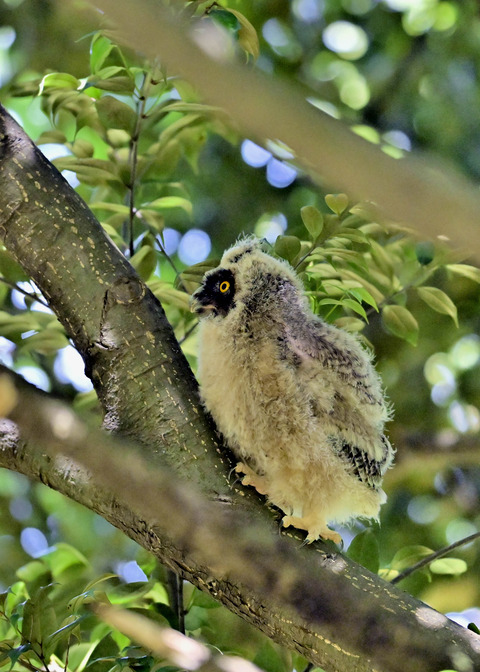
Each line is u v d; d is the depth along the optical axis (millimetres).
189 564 6383
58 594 8773
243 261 8641
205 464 7074
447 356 14523
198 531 5969
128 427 7238
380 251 10102
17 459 7094
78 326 7688
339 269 9141
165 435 7164
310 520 6672
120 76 9258
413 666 5812
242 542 6227
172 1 7711
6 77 14078
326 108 13078
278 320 8180
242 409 7707
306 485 7898
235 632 9023
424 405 14555
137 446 7125
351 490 8047
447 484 14211
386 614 6016
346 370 8180
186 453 7102
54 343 9609
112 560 13883
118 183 10305
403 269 10898
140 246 10078
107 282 7715
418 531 13891
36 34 14008
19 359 11961
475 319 14352
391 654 5871
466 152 15125
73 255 7801
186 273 9469
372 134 10227
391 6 15586
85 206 8148
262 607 6211
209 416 7531
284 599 6172
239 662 7145
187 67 2896
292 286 8586
